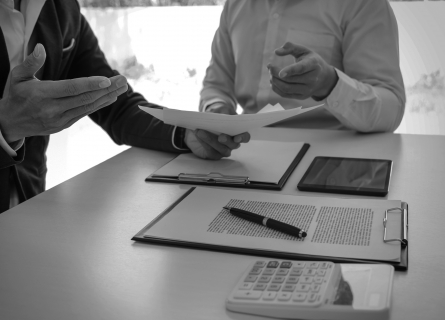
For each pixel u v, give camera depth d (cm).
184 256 59
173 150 109
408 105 232
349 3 144
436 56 224
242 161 99
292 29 150
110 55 267
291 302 45
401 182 84
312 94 121
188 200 77
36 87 76
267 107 110
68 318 47
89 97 76
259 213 70
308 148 109
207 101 163
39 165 126
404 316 45
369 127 122
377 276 49
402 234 60
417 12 221
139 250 61
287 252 57
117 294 51
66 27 128
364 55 140
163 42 264
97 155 285
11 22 116
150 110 92
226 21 167
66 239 65
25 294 51
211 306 48
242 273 54
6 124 81
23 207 78
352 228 63
